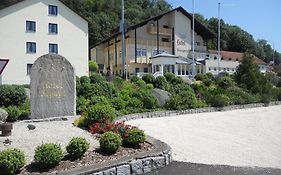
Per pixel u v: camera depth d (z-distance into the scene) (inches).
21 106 554.9
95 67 1766.7
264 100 984.3
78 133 356.5
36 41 1338.6
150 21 1991.9
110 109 406.9
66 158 257.9
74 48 1429.6
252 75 1126.4
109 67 2127.2
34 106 481.1
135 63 1913.1
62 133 354.6
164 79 981.2
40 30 1349.7
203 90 959.0
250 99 944.3
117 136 283.4
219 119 619.8
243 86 1105.4
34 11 1337.4
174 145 365.4
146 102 690.2
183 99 738.8
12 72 1279.5
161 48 2028.8
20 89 587.8
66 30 1411.2
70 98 510.6
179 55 2058.3
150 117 618.8
